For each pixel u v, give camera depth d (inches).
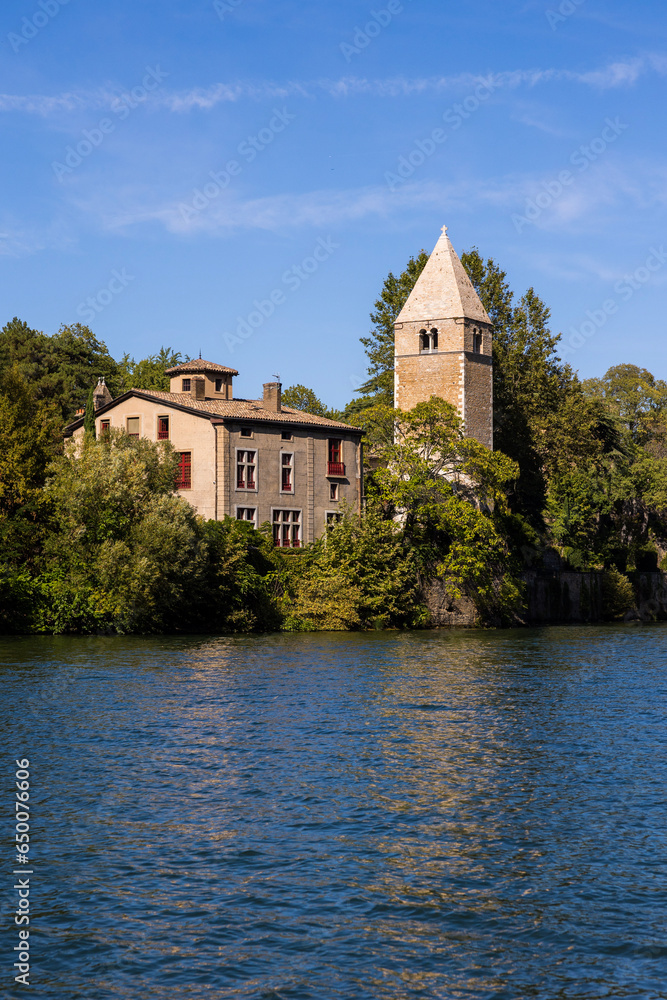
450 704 1390.3
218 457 2797.7
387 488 2962.6
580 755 1082.7
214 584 2512.3
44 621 2285.9
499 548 3105.3
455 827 836.6
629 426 5664.4
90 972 596.7
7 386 2635.3
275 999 570.3
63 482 2389.3
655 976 593.9
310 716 1286.9
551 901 690.2
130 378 4345.5
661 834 820.6
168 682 1550.2
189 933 643.5
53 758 1045.2
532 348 3681.1
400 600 2839.6
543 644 2378.2
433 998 572.4
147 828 830.5
